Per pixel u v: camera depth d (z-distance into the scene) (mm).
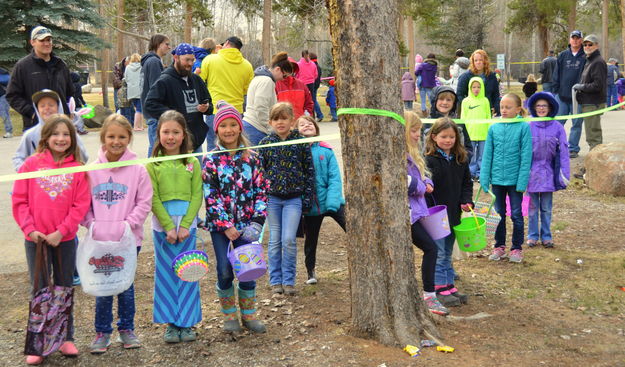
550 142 6066
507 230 7086
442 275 4867
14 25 20297
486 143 5945
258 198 4266
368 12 3738
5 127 15266
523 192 5887
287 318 4555
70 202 3805
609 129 14547
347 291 5137
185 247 4156
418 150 4676
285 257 5059
